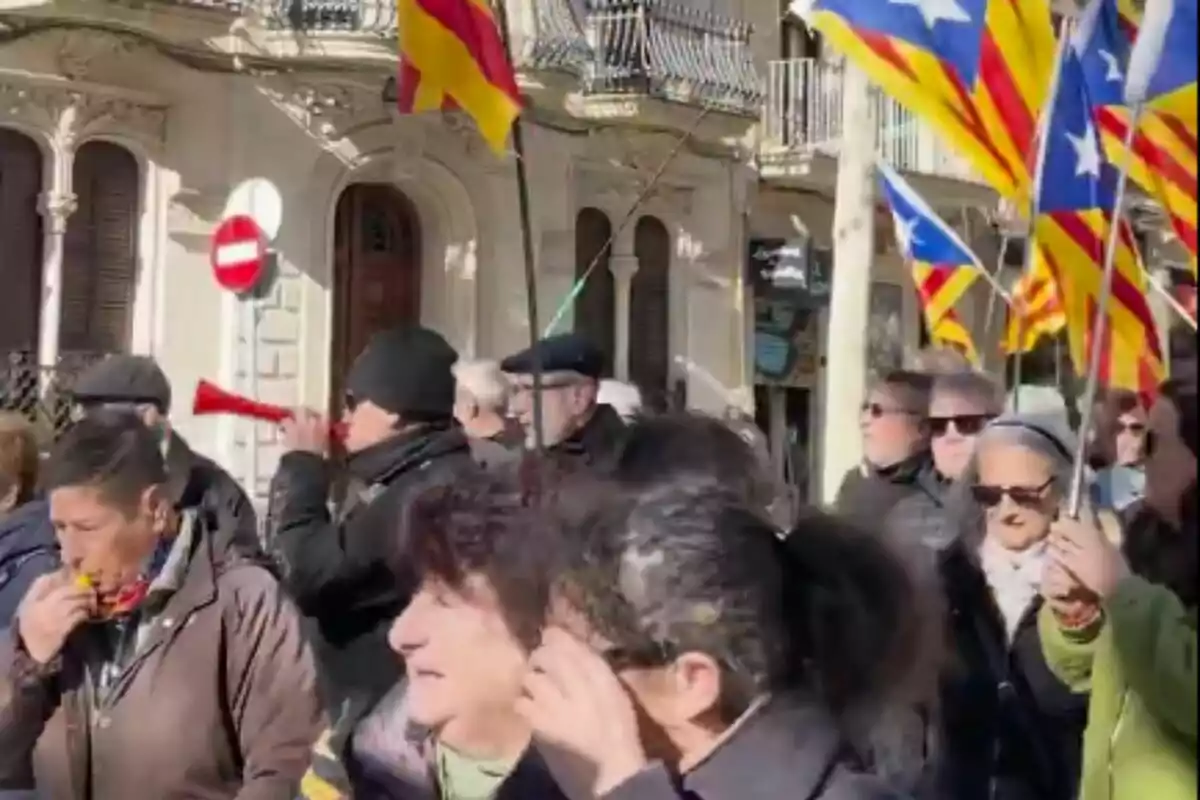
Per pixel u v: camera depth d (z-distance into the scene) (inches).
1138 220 796.0
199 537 153.5
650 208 761.6
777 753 87.7
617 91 719.7
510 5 685.3
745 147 797.9
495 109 307.3
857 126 521.3
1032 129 311.1
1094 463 268.4
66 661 148.0
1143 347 290.0
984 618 182.4
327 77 629.0
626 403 276.1
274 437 619.5
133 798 146.9
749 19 807.7
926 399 243.8
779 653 89.1
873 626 92.1
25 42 567.2
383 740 117.3
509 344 697.6
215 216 619.2
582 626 89.2
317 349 642.2
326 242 645.9
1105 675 134.3
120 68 590.2
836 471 510.9
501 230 696.4
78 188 590.9
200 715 147.9
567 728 87.2
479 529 95.2
